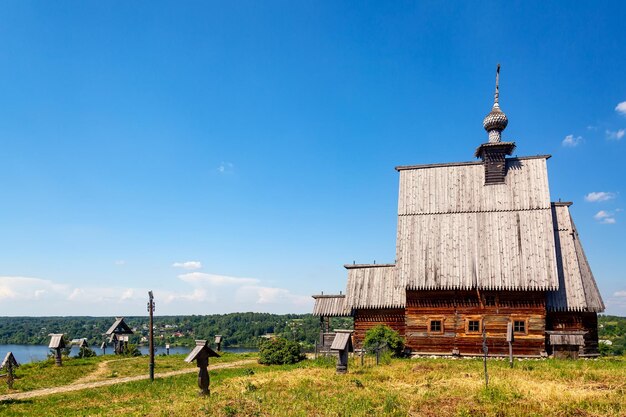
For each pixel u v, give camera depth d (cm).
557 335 3616
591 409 1694
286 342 4116
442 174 4459
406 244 4144
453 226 4119
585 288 3872
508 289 3700
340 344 2741
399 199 4441
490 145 4203
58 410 2217
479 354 3753
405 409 1750
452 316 3872
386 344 3788
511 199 4100
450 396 1934
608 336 10538
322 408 1794
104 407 2191
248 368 3725
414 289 3934
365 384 2338
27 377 3450
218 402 1905
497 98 4403
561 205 4209
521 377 2450
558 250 3997
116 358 4900
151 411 1898
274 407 1809
